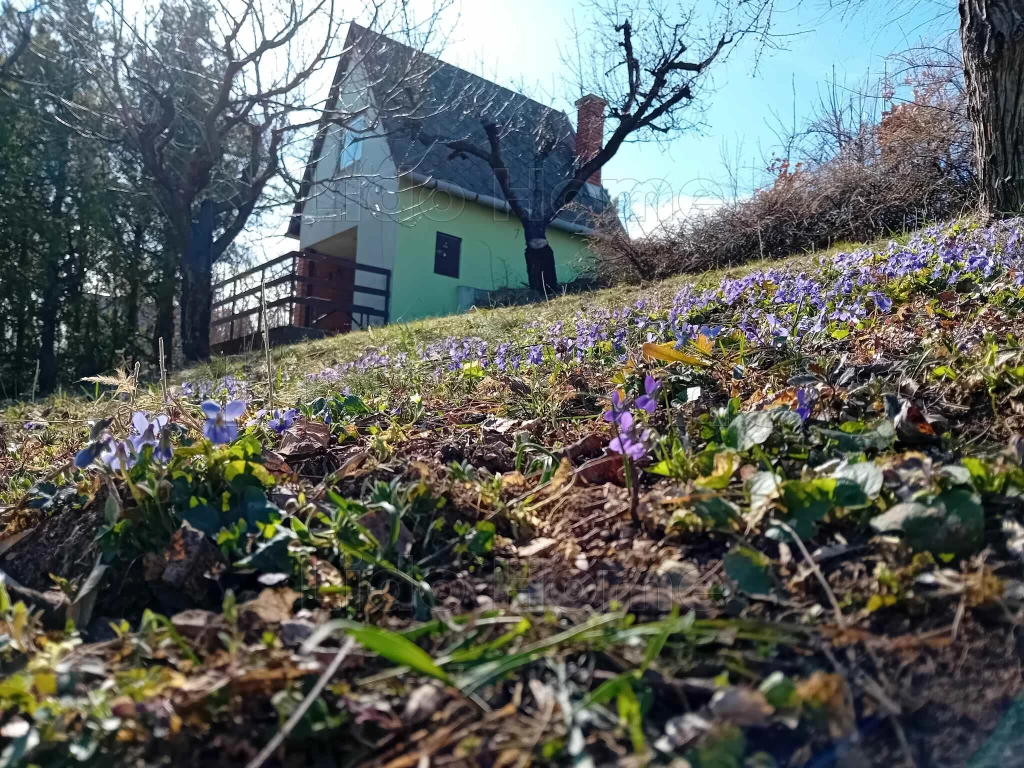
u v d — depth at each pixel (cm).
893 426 201
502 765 110
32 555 212
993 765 104
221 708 121
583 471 222
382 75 1399
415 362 489
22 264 1498
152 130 1277
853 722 111
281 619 148
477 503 201
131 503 203
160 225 1641
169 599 170
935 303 373
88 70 1274
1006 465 169
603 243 1238
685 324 405
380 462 245
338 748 117
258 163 1452
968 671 120
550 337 505
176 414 251
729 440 204
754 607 141
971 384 228
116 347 1577
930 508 152
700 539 168
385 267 1842
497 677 126
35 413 549
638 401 193
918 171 890
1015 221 549
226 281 1639
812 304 415
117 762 116
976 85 641
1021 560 143
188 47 1314
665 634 117
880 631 131
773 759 107
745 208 1046
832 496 161
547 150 1670
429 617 152
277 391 508
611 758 109
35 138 1514
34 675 127
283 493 208
